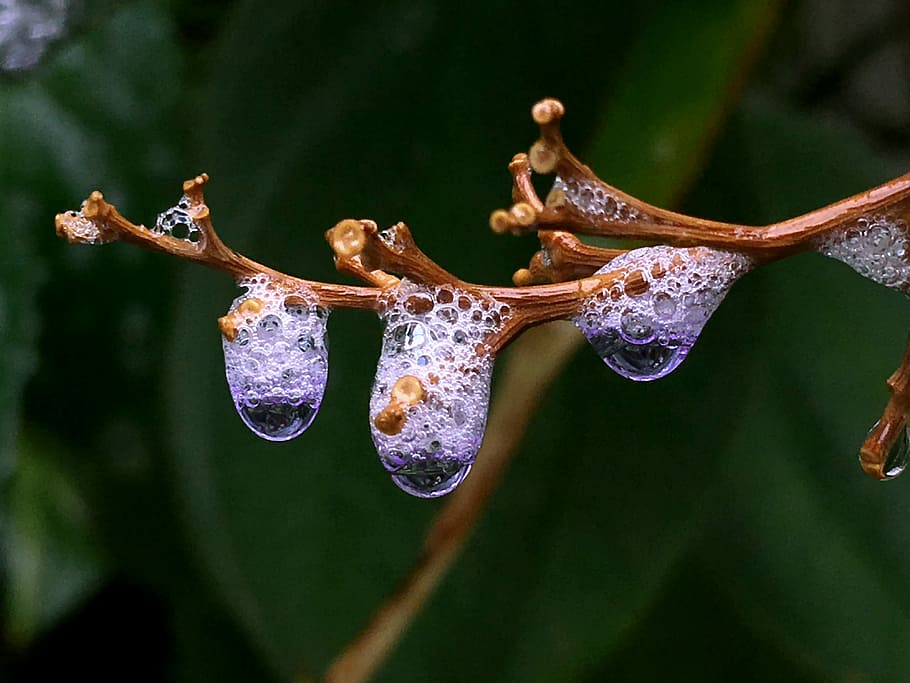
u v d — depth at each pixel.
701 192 0.19
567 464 0.20
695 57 0.18
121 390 0.24
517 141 0.19
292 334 0.15
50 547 0.24
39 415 0.24
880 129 0.28
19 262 0.21
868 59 0.28
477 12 0.19
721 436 0.19
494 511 0.19
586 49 0.19
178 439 0.19
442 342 0.15
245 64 0.19
